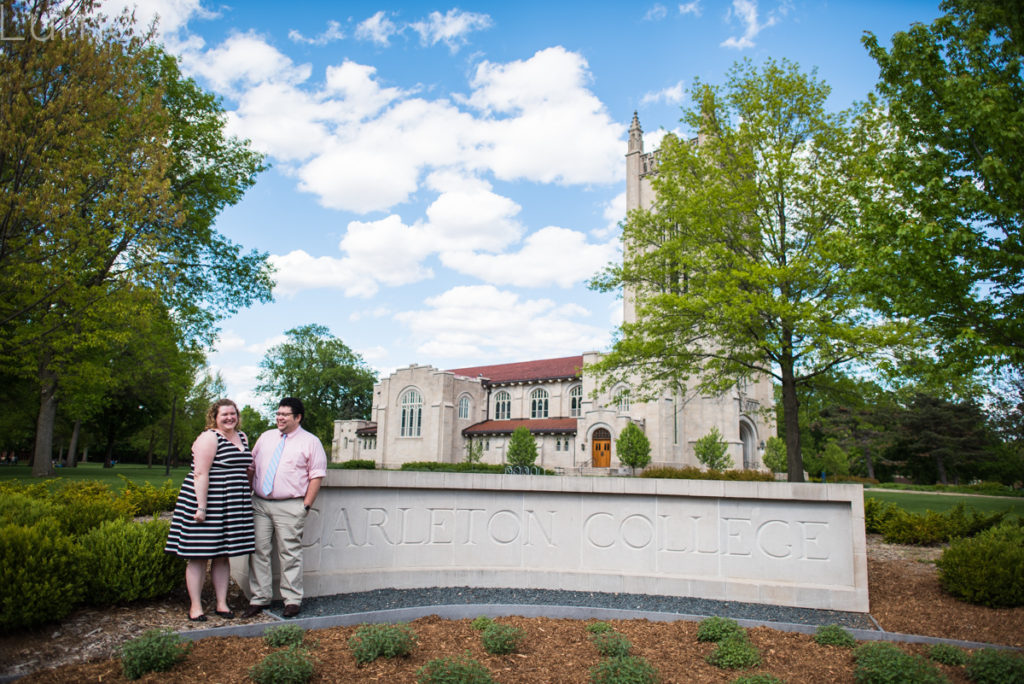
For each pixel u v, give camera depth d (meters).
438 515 8.66
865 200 9.72
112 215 16.70
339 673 4.88
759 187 17.02
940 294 8.89
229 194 28.09
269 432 7.09
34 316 18.75
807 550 8.16
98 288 17.45
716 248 16.97
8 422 38.94
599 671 4.91
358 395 75.88
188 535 6.18
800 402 20.47
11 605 5.43
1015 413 32.91
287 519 6.68
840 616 7.59
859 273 10.62
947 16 8.96
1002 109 8.28
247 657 5.19
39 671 4.81
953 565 8.69
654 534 8.55
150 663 4.77
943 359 9.74
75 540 6.82
